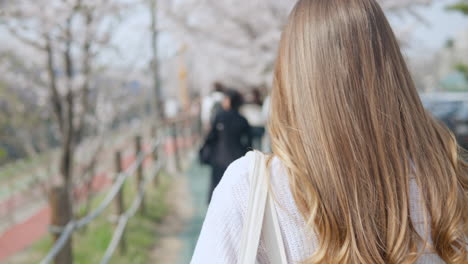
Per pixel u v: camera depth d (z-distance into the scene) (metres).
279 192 0.79
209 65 14.45
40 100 5.00
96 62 4.89
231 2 9.31
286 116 0.86
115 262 3.70
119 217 4.10
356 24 0.81
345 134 0.77
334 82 0.79
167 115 12.46
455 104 6.72
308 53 0.82
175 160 8.56
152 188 6.58
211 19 9.88
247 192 0.79
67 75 4.22
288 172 0.80
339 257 0.75
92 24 4.26
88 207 4.89
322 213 0.77
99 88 5.71
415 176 0.81
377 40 0.82
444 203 0.80
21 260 4.40
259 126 8.20
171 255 4.00
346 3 0.83
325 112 0.79
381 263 0.75
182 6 8.63
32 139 5.63
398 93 0.82
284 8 8.63
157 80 8.05
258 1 8.72
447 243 0.79
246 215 0.77
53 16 3.84
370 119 0.78
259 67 10.88
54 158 5.43
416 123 0.84
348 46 0.80
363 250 0.76
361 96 0.79
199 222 5.03
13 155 6.42
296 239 0.77
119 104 6.80
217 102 6.89
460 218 0.82
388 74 0.81
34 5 3.77
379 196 0.78
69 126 4.26
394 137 0.79
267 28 9.52
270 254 0.77
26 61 4.82
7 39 4.50
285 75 0.85
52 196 2.61
